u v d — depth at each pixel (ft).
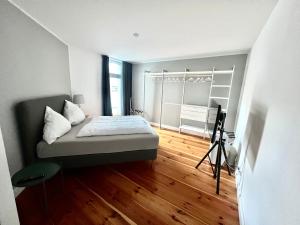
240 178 6.09
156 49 10.46
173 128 14.71
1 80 4.75
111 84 14.51
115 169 7.41
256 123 4.93
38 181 4.16
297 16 2.89
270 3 4.60
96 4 5.07
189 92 13.33
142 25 6.64
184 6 5.03
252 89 6.70
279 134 3.01
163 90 14.84
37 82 6.70
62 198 5.38
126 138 6.84
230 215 5.05
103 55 12.75
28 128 5.55
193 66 12.75
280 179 2.68
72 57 10.11
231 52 10.71
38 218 4.54
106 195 5.63
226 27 6.55
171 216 4.86
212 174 7.29
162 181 6.61
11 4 5.04
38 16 6.06
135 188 6.09
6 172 2.40
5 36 4.88
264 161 3.66
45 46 7.27
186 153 9.46
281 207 2.49
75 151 6.25
